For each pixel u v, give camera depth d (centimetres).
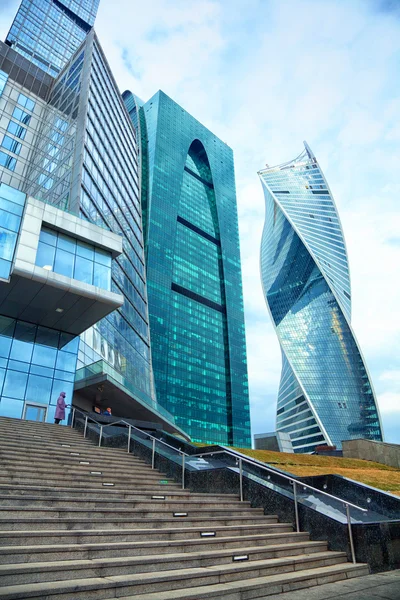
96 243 2544
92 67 4900
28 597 470
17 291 2252
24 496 782
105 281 2505
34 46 9269
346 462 2517
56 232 2427
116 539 706
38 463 1122
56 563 568
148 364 5072
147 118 18975
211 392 16125
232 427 16262
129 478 1184
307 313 19625
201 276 17950
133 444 1520
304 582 687
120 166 5862
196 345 16262
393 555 877
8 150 4584
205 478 1227
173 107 19812
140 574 597
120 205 5312
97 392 2766
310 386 17688
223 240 19912
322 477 1153
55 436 1620
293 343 19300
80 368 2695
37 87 5319
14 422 1744
